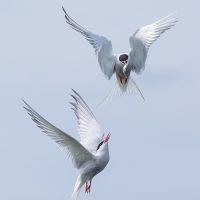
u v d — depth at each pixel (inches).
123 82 669.3
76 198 605.9
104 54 652.7
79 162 599.5
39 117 553.0
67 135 568.1
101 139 619.8
